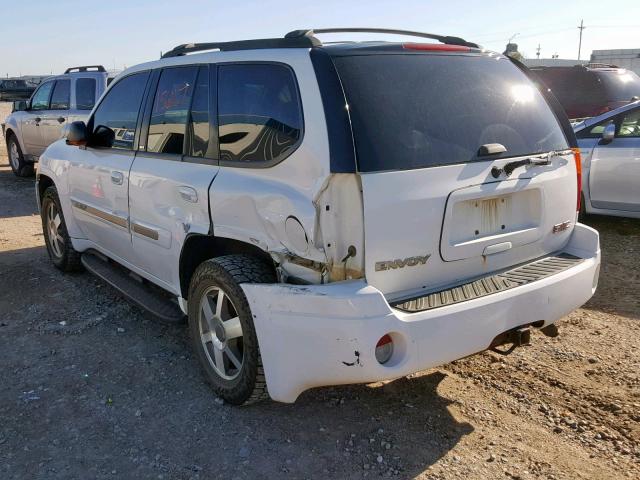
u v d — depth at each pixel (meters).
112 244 5.17
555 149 3.75
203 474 3.11
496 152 3.37
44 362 4.29
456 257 3.29
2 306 5.37
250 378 3.41
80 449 3.31
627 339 4.62
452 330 3.07
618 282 5.94
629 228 7.95
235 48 3.89
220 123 3.78
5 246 7.42
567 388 3.91
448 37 4.12
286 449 3.30
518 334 3.37
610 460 3.21
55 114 11.98
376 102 3.12
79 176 5.42
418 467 3.16
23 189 12.09
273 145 3.36
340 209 3.01
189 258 4.10
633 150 7.35
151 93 4.54
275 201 3.27
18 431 3.47
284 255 3.28
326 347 2.98
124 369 4.18
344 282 3.01
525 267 3.64
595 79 12.80
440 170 3.17
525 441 3.37
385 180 3.00
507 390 3.89
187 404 3.74
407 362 2.97
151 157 4.42
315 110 3.11
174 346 4.54
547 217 3.72
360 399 3.79
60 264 6.17
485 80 3.61
